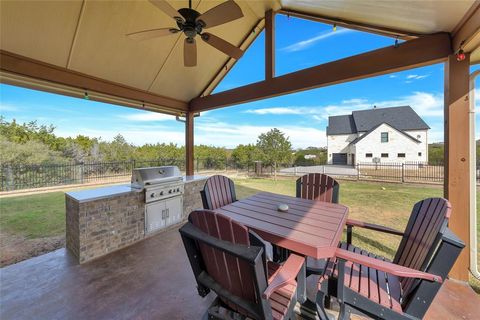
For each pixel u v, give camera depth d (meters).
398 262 1.67
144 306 1.93
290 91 3.60
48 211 4.89
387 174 10.66
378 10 2.44
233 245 1.08
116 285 2.24
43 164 8.55
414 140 16.06
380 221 4.06
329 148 20.02
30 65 2.99
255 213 2.04
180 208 4.05
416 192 6.54
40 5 2.50
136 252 2.98
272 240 1.56
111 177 9.71
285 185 8.23
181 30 2.40
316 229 1.63
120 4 2.89
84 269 2.54
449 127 2.32
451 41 2.33
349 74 3.00
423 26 2.38
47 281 2.30
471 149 2.37
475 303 1.90
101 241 2.88
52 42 2.91
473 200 2.35
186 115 5.55
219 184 2.84
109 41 3.26
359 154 17.03
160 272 2.48
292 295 1.37
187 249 1.35
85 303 1.97
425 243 1.40
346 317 1.42
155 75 4.27
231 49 2.80
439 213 1.39
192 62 2.93
